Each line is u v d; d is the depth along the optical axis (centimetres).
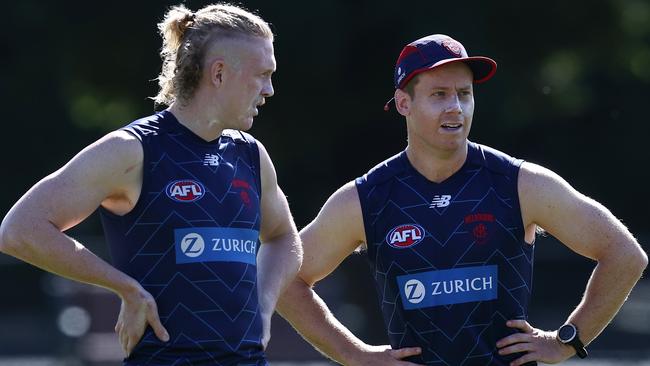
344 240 1842
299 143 5631
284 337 4709
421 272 1750
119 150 1591
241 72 1628
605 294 1762
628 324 6481
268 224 1797
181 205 1609
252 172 1717
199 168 1633
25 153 7394
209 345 1600
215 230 1620
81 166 1579
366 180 1805
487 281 1738
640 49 6988
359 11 5212
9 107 7062
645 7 6681
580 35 6009
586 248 1767
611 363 4959
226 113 1639
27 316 8212
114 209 1633
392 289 1777
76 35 5906
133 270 1612
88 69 6091
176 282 1600
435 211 1753
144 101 5847
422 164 1773
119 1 5616
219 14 1647
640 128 7775
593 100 7681
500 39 5512
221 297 1612
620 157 7862
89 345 5031
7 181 7512
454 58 1723
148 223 1603
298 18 5072
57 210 1564
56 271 1576
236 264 1633
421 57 1738
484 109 5428
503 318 1752
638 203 8106
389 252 1769
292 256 1805
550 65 6366
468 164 1766
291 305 1892
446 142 1728
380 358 1838
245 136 1738
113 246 1638
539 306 6594
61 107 7100
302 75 5269
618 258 1755
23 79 6744
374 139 5688
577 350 1778
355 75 5416
